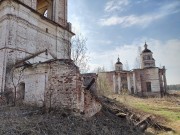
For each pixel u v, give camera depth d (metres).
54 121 7.44
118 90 41.00
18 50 14.47
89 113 9.45
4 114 8.34
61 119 7.90
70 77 9.10
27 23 15.63
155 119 13.38
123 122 10.16
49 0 20.17
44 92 10.12
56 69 9.74
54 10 19.52
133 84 42.75
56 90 9.48
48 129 6.46
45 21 17.73
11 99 12.45
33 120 7.22
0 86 13.36
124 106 15.38
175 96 38.59
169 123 13.33
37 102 10.47
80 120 8.12
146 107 20.39
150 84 41.59
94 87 11.79
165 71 44.50
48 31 18.17
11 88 12.84
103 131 7.72
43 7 21.52
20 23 14.99
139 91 41.78
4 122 6.82
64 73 9.36
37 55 14.79
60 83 9.40
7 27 14.09
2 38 14.21
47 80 10.09
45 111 8.98
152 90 40.94
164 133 10.41
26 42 15.30
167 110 19.66
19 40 14.71
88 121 8.41
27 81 11.53
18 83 12.20
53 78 9.77
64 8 21.14
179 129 11.52
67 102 8.91
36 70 10.94
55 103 9.31
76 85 8.84
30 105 10.79
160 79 43.56
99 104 10.50
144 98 34.34
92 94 9.98
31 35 15.96
